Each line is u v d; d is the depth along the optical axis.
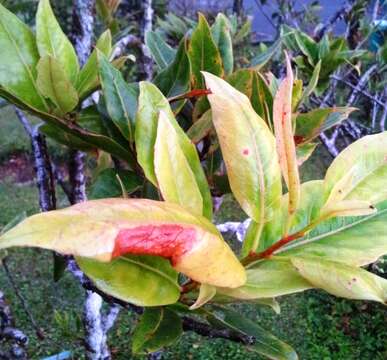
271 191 0.23
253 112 0.23
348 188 0.24
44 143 0.43
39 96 0.32
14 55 0.32
